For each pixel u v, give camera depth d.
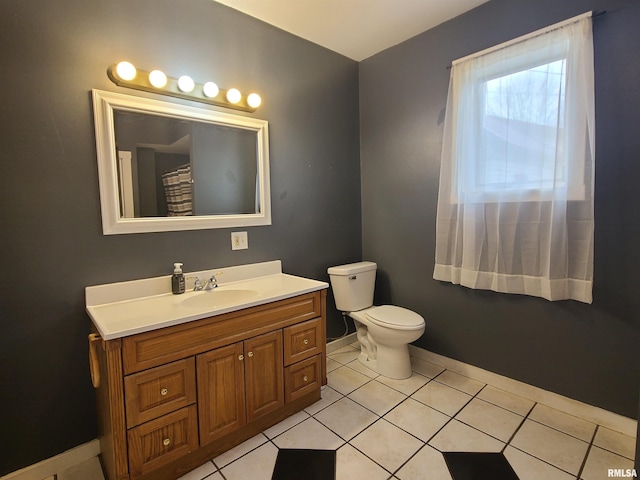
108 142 1.66
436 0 2.07
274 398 1.81
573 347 1.90
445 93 2.36
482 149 2.11
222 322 1.58
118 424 1.32
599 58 1.71
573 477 1.46
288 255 2.49
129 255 1.76
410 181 2.63
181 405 1.47
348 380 2.35
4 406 1.47
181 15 1.89
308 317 1.97
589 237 1.75
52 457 1.58
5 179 1.43
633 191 1.66
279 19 2.24
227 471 1.54
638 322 1.69
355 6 2.12
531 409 1.98
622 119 1.67
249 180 2.23
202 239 2.03
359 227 3.02
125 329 1.31
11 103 1.42
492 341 2.24
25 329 1.50
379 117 2.81
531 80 1.90
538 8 1.90
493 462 1.56
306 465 1.56
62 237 1.57
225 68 2.08
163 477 1.47
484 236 2.14
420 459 1.58
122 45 1.69
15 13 1.42
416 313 2.48
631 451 1.61
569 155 1.77
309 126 2.58
